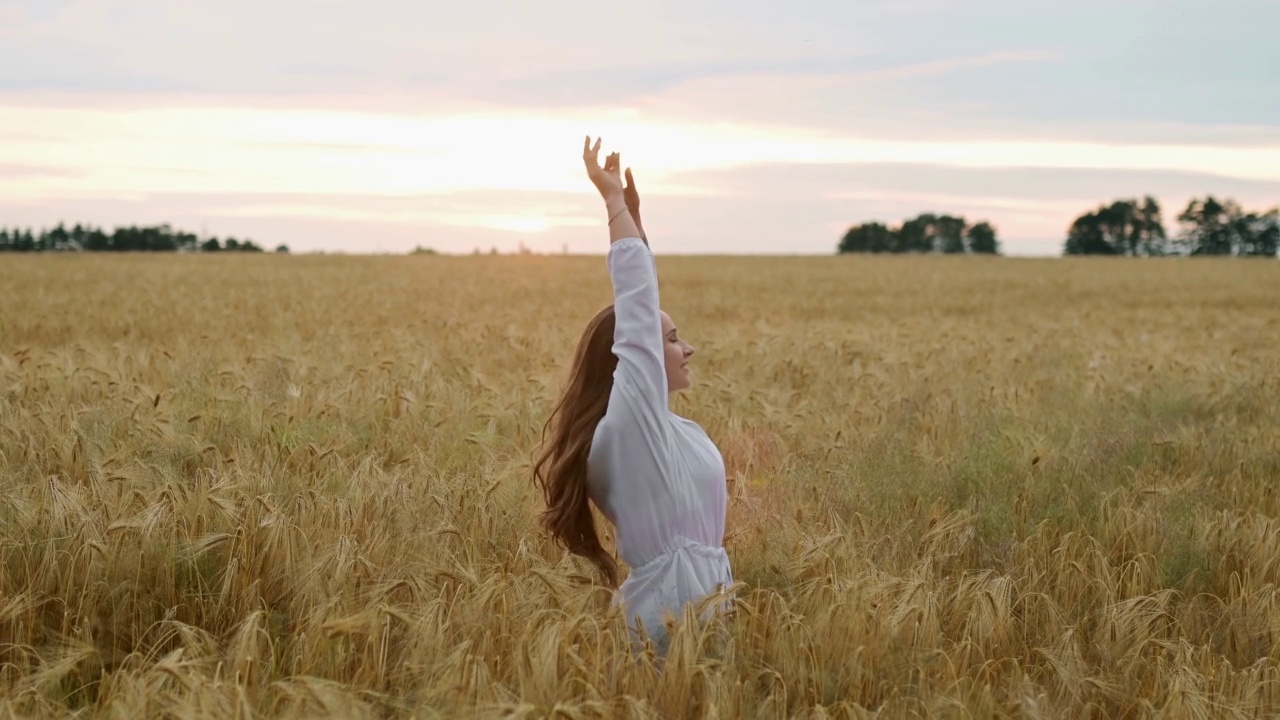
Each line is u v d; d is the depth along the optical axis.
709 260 58.84
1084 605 4.50
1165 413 9.34
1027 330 18.75
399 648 3.64
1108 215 122.62
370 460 5.57
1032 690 3.52
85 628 3.79
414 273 38.06
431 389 8.28
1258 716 3.57
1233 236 120.88
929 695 3.46
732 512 5.30
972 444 7.09
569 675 3.26
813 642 3.65
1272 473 7.04
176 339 14.09
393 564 4.26
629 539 3.55
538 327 17.23
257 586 4.12
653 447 3.45
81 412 6.71
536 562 4.41
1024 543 5.02
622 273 3.52
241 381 8.42
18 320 16.08
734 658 3.43
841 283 37.50
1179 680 3.43
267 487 5.12
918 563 4.70
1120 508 5.52
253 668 3.32
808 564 4.34
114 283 28.19
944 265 55.03
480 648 3.48
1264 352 14.70
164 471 5.12
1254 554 5.01
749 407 8.26
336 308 20.50
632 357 3.45
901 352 13.07
